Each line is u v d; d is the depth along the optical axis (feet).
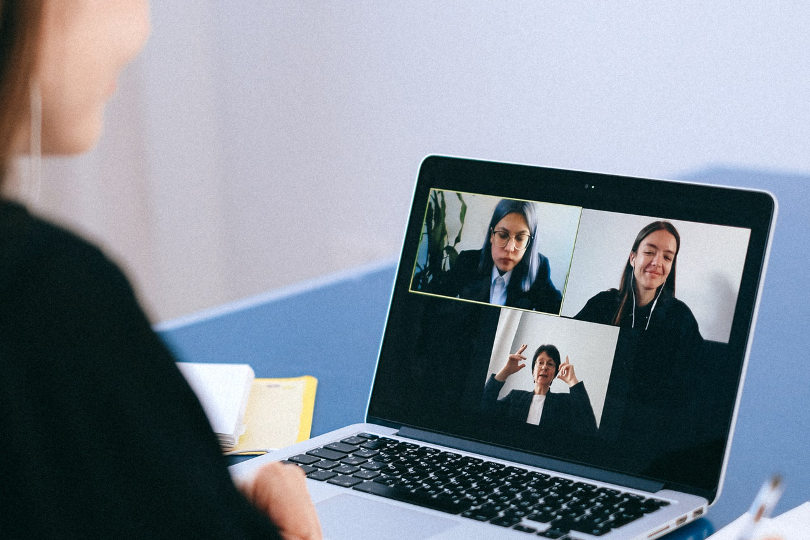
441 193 2.87
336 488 2.36
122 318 1.18
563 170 2.72
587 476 2.43
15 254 1.10
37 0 1.02
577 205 2.68
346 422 2.92
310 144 8.59
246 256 9.18
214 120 8.95
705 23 6.64
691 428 2.39
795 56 6.35
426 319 2.80
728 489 2.44
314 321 3.76
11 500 1.06
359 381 3.22
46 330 1.10
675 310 2.49
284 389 3.12
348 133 8.39
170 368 1.24
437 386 2.73
